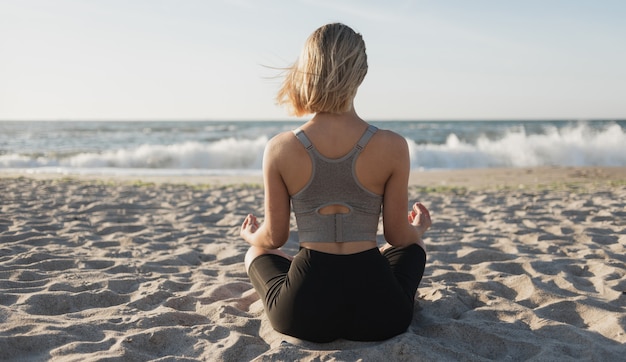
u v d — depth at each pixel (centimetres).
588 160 1731
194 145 1798
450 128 3750
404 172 212
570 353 231
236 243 473
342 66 203
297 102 214
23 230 500
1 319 255
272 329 254
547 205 681
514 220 577
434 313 284
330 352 216
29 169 1541
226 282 343
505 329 253
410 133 3095
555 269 373
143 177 1261
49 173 1360
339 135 208
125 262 389
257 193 828
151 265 384
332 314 217
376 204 216
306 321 219
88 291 315
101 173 1409
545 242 464
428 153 1700
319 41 206
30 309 281
